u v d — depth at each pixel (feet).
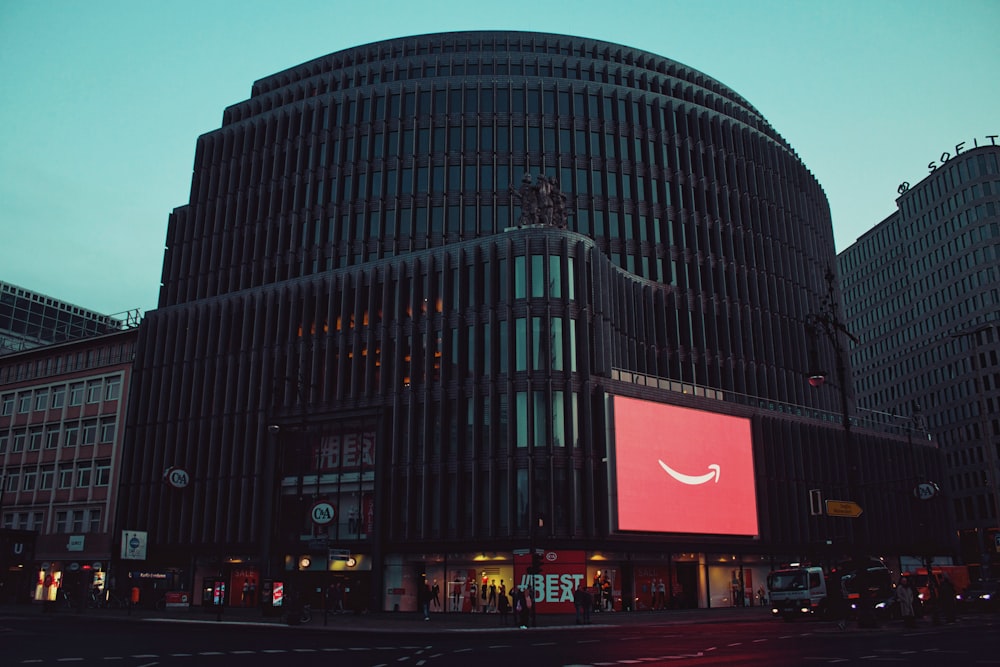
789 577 134.41
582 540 162.20
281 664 64.95
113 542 217.77
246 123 272.51
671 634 99.86
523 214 189.98
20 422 257.96
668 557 181.57
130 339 243.60
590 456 167.63
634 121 253.03
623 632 107.14
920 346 476.95
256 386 209.15
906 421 285.64
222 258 259.19
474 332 177.78
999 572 397.19
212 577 193.57
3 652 76.28
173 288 265.13
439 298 187.21
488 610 162.91
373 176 246.47
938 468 274.16
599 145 247.70
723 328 246.68
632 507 168.96
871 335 526.57
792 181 290.76
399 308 191.11
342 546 182.91
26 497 246.27
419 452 179.52
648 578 177.58
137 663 65.72
